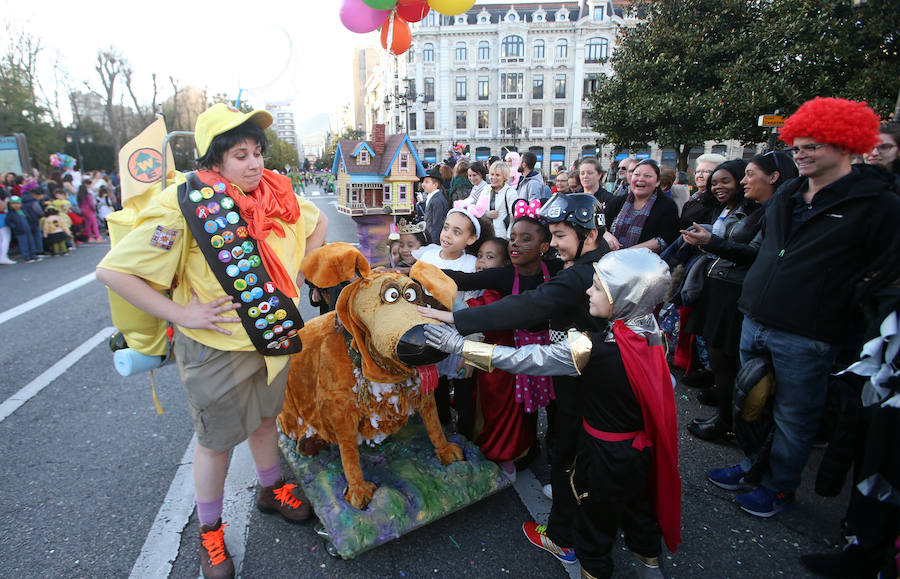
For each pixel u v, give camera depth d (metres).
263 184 2.00
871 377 1.93
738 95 13.06
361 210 6.52
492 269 2.78
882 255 2.07
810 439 2.45
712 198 4.17
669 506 1.93
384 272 2.30
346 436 2.34
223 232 1.83
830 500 2.77
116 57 33.50
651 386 1.82
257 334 1.95
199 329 1.88
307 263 2.08
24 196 10.24
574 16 43.00
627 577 2.25
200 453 2.13
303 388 2.56
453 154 13.32
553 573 2.23
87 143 30.30
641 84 14.91
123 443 3.28
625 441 1.90
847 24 11.30
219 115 1.85
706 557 2.35
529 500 2.71
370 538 2.16
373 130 6.96
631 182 4.03
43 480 2.88
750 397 2.48
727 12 13.69
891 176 2.30
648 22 15.16
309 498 2.38
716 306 3.19
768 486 2.61
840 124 2.10
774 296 2.41
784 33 12.27
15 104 25.28
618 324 1.87
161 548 2.38
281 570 2.23
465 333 2.05
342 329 2.39
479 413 2.84
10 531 2.47
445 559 2.30
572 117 42.91
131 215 2.16
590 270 2.21
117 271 1.76
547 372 1.89
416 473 2.51
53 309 6.39
